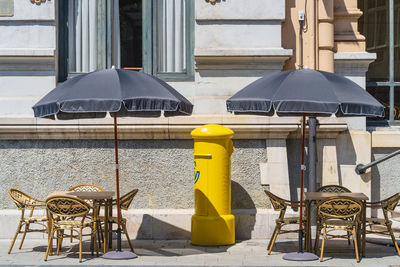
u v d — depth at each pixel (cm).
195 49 1114
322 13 1141
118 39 1177
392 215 1090
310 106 848
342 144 1127
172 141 1109
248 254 962
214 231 1026
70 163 1106
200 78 1128
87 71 1177
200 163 1038
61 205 908
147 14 1174
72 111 849
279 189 1094
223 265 872
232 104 896
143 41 1174
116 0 1179
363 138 1127
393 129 1192
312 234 1098
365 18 1222
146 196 1106
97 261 900
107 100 847
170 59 1173
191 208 1105
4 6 1124
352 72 1162
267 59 1117
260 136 1100
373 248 1025
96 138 1103
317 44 1142
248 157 1106
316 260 914
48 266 860
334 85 888
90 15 1177
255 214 1083
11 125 1089
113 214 1091
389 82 1220
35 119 1089
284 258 920
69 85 893
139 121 1088
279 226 970
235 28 1130
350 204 909
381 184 1152
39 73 1127
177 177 1107
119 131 1090
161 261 902
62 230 970
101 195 955
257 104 877
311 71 903
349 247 1024
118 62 1177
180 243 1058
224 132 1027
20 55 1109
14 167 1105
